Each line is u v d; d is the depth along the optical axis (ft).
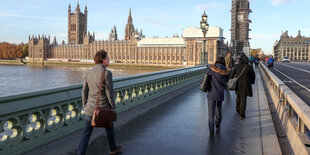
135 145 15.76
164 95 36.14
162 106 28.22
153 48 550.77
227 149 15.28
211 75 18.65
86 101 13.46
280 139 18.38
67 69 513.86
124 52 595.88
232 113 25.35
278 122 22.57
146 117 23.07
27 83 269.64
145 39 560.61
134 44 577.84
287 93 19.29
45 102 15.12
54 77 340.18
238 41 552.41
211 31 483.92
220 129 19.60
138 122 21.29
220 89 18.39
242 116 23.02
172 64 529.04
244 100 22.98
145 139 16.94
